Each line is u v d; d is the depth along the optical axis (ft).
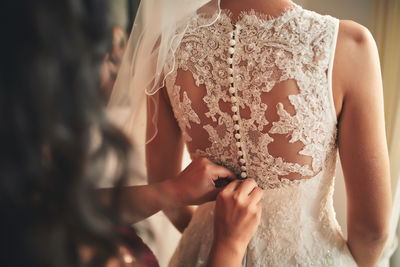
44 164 1.32
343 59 2.45
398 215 6.16
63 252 1.36
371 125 2.56
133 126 2.96
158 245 2.91
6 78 1.21
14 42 1.19
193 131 3.03
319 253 2.97
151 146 3.34
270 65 2.55
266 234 3.02
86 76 1.31
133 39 2.91
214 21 2.72
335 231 3.11
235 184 2.88
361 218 2.88
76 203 1.35
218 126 2.86
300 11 2.56
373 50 2.48
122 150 1.48
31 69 1.20
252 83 2.62
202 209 3.48
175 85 2.92
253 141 2.78
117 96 2.89
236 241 2.70
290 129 2.62
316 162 2.78
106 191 1.48
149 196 2.83
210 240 3.32
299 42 2.49
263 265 3.03
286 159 2.76
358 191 2.80
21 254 1.32
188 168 3.02
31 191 1.31
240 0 2.68
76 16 1.26
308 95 2.52
